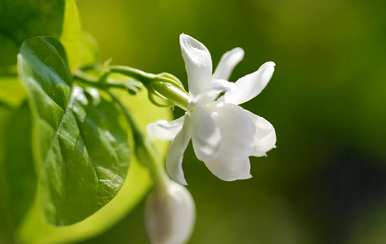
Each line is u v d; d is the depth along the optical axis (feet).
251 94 0.52
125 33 1.15
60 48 0.54
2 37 0.59
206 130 0.51
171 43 1.17
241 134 0.51
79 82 0.58
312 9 1.24
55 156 0.52
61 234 0.72
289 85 1.22
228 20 1.19
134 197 0.71
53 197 0.52
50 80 0.51
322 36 1.24
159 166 0.62
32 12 0.58
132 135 0.60
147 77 0.55
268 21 1.22
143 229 1.19
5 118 0.69
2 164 0.70
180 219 0.63
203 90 0.53
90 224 0.72
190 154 1.21
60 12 0.58
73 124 0.55
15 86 0.65
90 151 0.55
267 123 0.52
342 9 1.24
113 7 1.14
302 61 1.23
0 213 1.01
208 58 0.53
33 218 0.71
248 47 1.20
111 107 0.58
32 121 0.68
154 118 0.67
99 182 0.54
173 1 1.17
